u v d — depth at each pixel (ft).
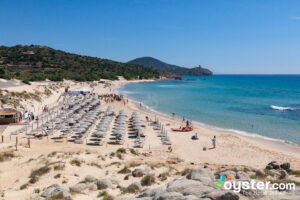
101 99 207.72
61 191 34.32
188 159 69.56
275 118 133.39
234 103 195.31
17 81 188.85
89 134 93.91
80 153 63.26
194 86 430.20
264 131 106.22
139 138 87.15
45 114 126.21
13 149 66.49
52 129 91.40
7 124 101.35
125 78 545.03
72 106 153.07
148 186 39.11
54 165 49.62
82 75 410.93
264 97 243.60
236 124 120.06
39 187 39.75
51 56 538.06
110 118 112.47
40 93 173.78
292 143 88.58
